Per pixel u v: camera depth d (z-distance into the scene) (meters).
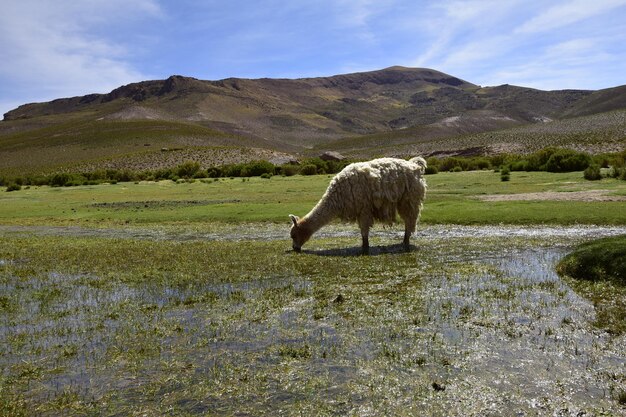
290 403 5.45
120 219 24.47
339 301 8.96
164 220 23.39
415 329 7.48
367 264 12.20
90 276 11.79
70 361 6.68
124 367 6.45
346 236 17.20
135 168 93.56
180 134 163.50
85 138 154.75
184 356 6.72
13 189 51.56
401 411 5.25
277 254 13.88
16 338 7.60
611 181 27.97
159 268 12.35
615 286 9.37
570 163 37.41
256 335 7.41
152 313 8.67
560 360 6.31
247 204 26.61
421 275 10.88
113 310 8.91
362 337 7.20
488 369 6.11
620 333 7.12
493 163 55.22
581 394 5.49
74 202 34.19
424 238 16.16
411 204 14.58
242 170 60.72
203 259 13.34
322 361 6.43
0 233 21.44
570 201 21.16
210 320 8.18
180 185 46.06
